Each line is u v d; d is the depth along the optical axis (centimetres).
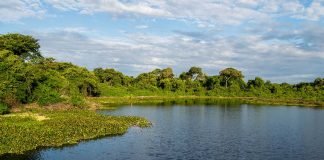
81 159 3544
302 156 3853
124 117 6300
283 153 3975
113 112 7838
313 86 17338
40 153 3678
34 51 9069
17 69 7050
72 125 4944
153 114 7688
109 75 15750
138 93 15275
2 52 7338
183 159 3631
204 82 18900
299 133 5303
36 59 8806
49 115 5966
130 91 15225
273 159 3703
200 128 5681
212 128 5703
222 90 17288
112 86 15338
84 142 4256
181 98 15012
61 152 3759
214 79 18200
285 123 6456
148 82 17262
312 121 6788
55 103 7325
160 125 5919
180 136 4894
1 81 6400
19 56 8562
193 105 10712
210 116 7481
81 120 5431
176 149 4075
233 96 16538
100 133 4725
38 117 5672
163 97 15075
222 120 6794
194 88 17625
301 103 12500
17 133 4166
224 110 9031
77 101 7812
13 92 6594
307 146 4356
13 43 8419
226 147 4228
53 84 8112
